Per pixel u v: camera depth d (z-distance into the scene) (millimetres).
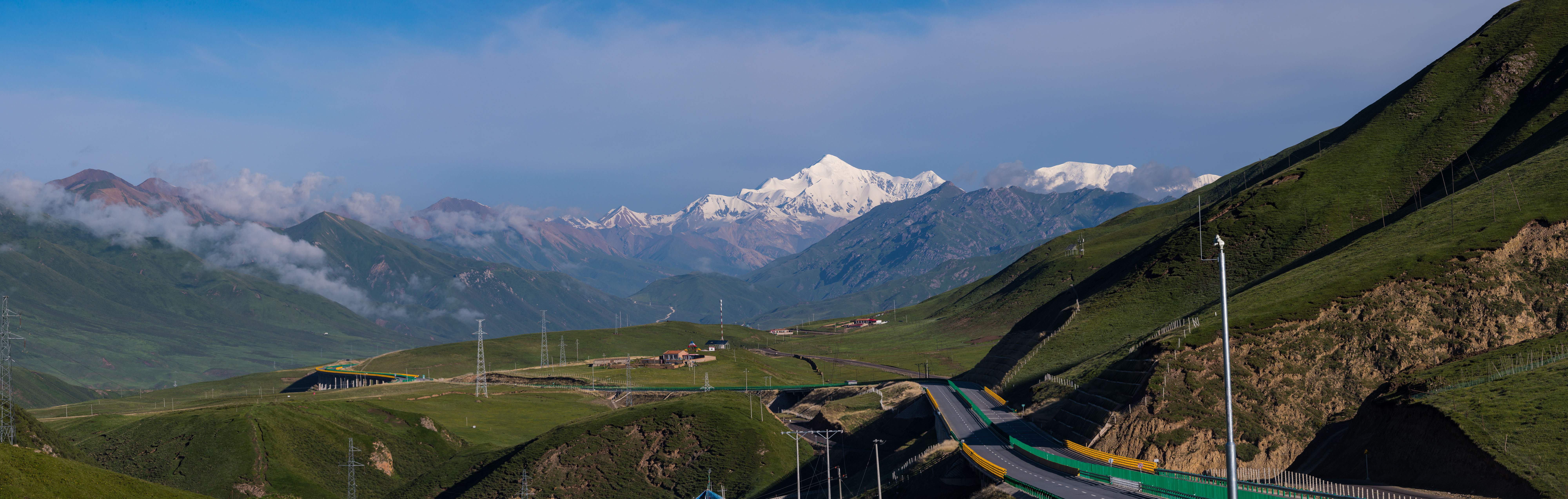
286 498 118000
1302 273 138875
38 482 80938
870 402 193500
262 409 191875
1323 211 195125
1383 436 74375
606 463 160875
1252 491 66438
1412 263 112000
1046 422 119125
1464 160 190000
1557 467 59562
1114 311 185875
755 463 157125
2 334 145250
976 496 84312
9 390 148750
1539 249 108000
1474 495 61188
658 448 163750
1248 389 98062
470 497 155750
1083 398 115875
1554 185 122812
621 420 171750
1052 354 172875
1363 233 174000
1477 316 101688
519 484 156000
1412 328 102188
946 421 128250
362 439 189750
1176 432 93000
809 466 156125
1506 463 61500
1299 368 100625
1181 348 105312
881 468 131625
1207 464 90812
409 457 191875
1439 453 67438
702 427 168125
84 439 191875
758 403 189750
